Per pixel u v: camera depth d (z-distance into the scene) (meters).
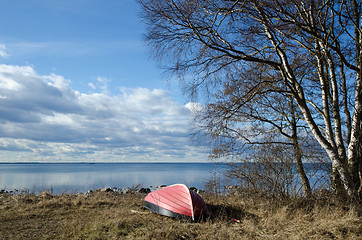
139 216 7.93
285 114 10.26
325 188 8.36
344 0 8.41
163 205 8.17
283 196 8.43
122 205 10.58
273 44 8.91
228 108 8.80
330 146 8.23
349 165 8.48
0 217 8.34
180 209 7.75
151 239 5.71
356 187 8.09
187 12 8.05
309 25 8.19
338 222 6.11
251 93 8.80
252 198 8.92
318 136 8.38
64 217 8.41
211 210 8.65
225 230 6.21
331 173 8.74
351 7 8.88
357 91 8.53
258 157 8.94
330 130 8.79
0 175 56.56
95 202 10.84
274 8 7.86
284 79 8.30
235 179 9.28
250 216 7.54
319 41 8.83
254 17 8.51
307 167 9.22
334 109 9.24
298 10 8.09
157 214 8.38
